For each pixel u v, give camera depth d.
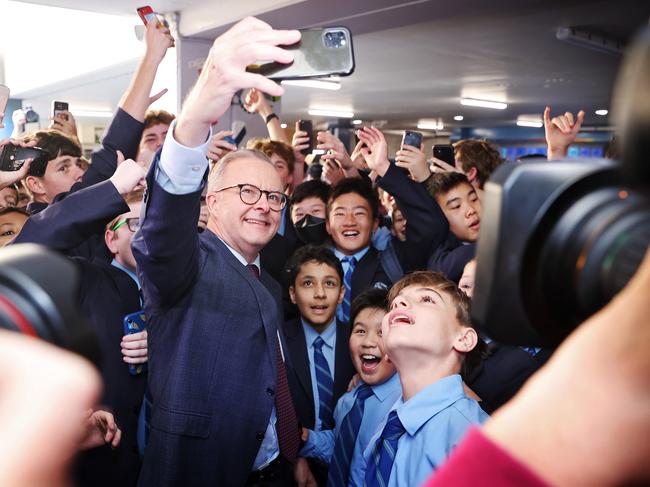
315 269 2.19
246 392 1.51
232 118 6.04
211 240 1.61
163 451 1.46
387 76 10.55
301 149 4.06
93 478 1.64
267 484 1.61
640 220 0.37
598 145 18.72
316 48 1.06
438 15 5.20
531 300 0.41
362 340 1.87
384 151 2.54
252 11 5.11
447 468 0.30
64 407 0.26
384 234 3.33
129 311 1.80
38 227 1.62
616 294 0.36
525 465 0.28
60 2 5.39
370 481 1.43
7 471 0.24
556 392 0.29
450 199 2.62
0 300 0.29
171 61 6.00
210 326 1.51
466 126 20.66
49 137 2.76
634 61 0.25
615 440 0.27
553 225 0.40
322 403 2.12
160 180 1.27
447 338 1.40
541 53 8.34
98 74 8.95
